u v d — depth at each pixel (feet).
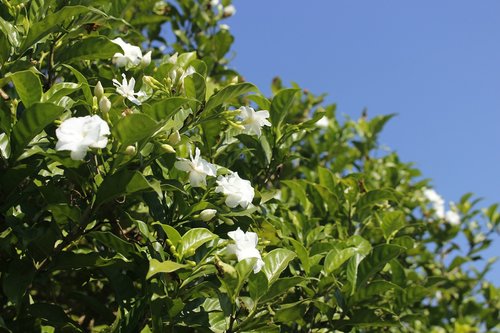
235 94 3.13
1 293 3.11
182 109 3.24
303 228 3.92
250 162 4.16
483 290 6.90
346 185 4.36
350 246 3.75
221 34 5.30
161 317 2.93
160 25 5.35
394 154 6.43
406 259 5.58
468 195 6.86
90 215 2.81
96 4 3.46
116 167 2.75
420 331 5.57
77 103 2.97
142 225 2.87
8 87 3.69
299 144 5.86
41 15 3.32
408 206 5.72
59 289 3.83
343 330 3.66
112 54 3.33
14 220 2.88
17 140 2.69
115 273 3.07
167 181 2.97
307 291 3.42
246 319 2.92
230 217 3.26
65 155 2.77
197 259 2.99
